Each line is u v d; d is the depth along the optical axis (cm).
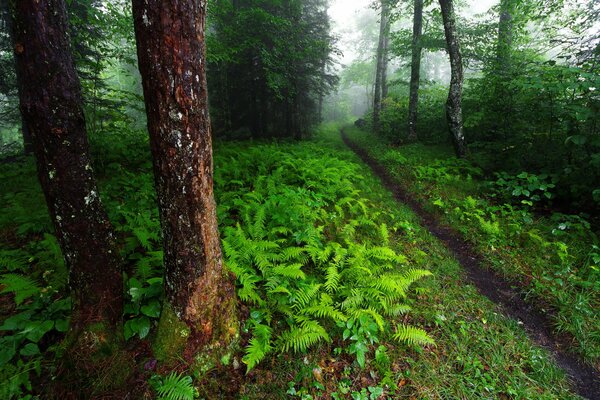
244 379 309
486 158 973
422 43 1327
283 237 526
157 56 228
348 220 639
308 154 1056
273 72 1282
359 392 311
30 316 313
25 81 246
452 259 554
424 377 332
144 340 310
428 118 1495
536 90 743
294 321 369
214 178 732
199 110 253
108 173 782
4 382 259
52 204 271
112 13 818
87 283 289
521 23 1179
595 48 681
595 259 489
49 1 246
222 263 320
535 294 465
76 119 270
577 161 710
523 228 623
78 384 273
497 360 355
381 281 409
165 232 280
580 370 356
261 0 1178
